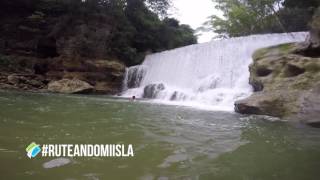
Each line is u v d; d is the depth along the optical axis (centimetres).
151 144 699
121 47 3638
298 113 1153
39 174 478
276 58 1680
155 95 2625
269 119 1177
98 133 791
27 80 2934
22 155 570
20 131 767
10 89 2636
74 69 3284
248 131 907
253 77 1788
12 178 456
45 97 1958
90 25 3453
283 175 514
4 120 912
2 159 539
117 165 539
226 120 1133
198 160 589
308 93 1208
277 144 742
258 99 1355
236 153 650
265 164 575
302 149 697
